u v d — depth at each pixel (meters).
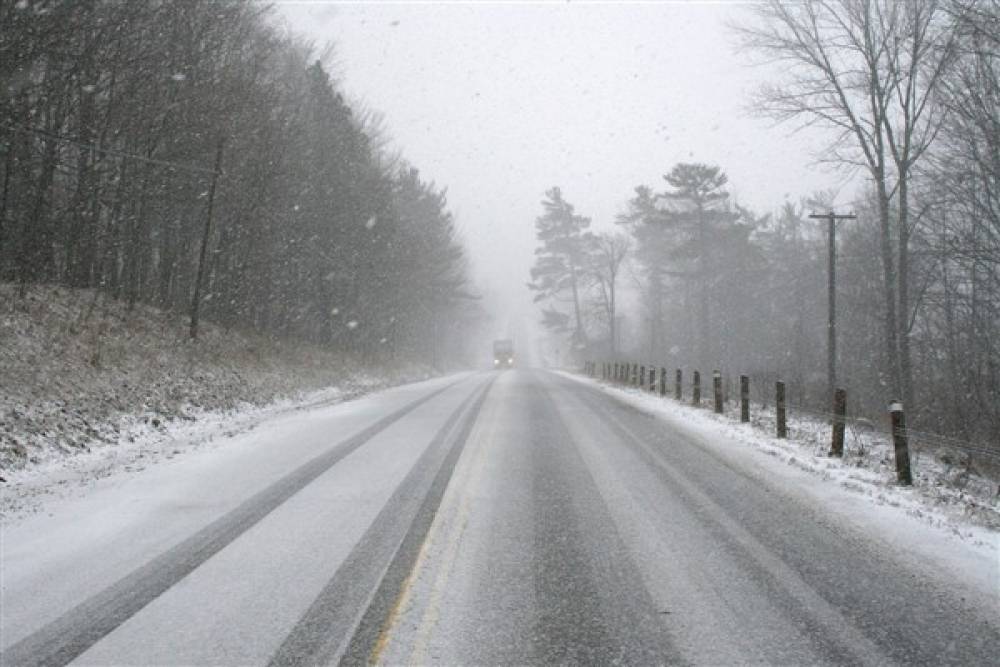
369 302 42.16
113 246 21.06
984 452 9.66
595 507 7.21
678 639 4.18
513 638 4.19
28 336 13.60
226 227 25.84
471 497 7.63
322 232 32.31
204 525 6.65
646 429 13.12
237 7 22.55
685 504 7.36
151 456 10.43
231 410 16.09
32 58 15.00
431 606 4.66
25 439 9.80
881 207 20.73
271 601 4.78
